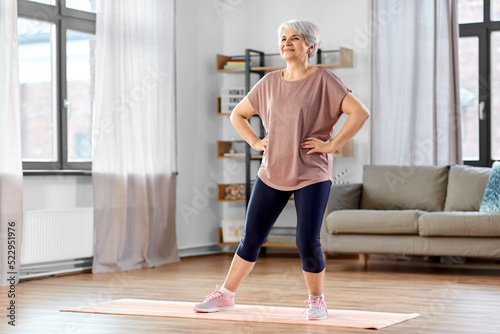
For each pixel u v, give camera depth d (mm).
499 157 6070
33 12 5102
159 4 5852
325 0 6488
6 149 4559
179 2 6344
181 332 2908
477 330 2951
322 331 2922
